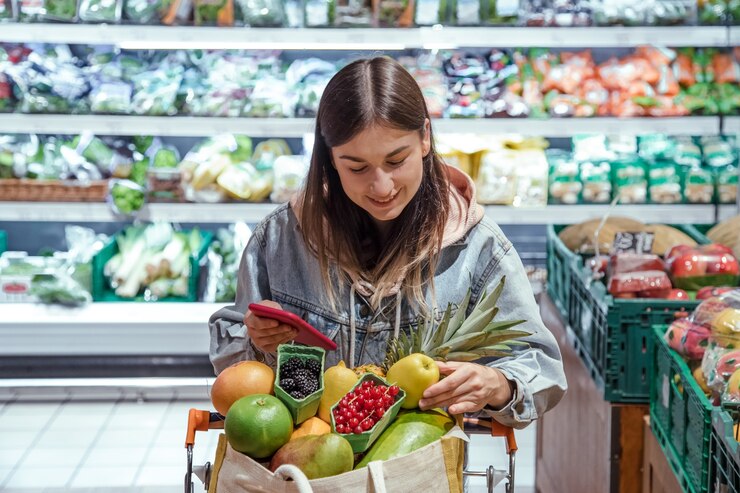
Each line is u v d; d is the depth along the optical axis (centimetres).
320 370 162
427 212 187
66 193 448
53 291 446
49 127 445
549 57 480
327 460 145
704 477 207
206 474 170
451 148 463
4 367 449
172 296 464
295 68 471
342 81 168
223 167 454
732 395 204
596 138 484
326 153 185
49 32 435
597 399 294
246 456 150
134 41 437
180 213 452
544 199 461
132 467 387
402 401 158
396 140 166
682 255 304
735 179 460
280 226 201
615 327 275
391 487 145
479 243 195
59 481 374
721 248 308
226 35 438
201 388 456
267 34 438
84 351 448
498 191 462
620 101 465
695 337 235
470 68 470
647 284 286
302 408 156
